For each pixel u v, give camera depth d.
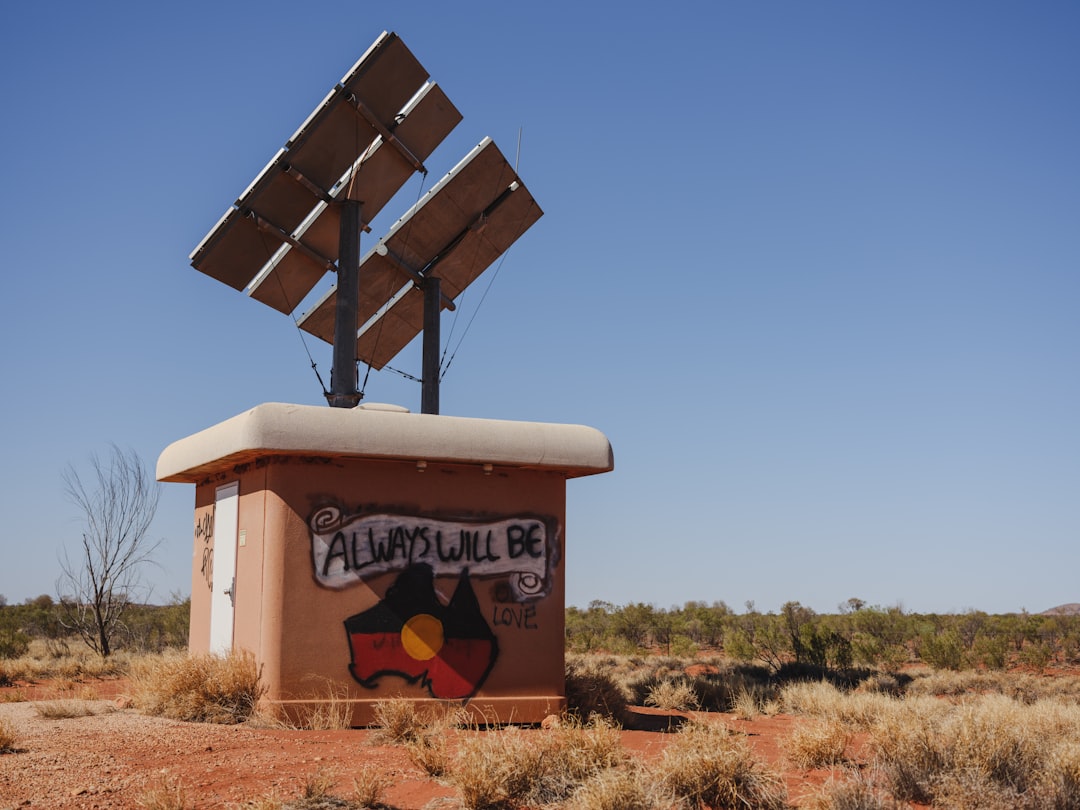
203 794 7.85
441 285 19.16
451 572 12.70
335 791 8.09
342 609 12.10
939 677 26.14
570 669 14.62
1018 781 8.57
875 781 8.68
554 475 13.52
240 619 12.80
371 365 19.92
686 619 47.88
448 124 17.00
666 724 13.98
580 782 8.23
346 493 12.35
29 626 38.50
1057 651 39.38
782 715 15.80
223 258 16.09
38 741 10.05
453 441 12.52
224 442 12.38
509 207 18.53
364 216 16.88
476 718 12.41
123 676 21.17
